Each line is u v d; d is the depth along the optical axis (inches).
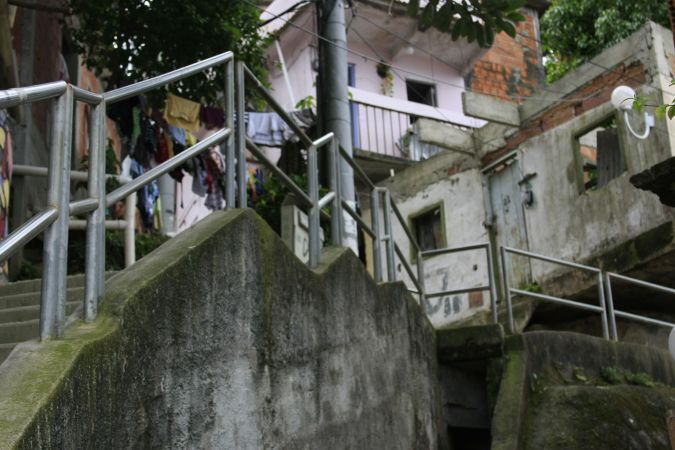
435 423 267.0
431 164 629.9
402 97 713.6
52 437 97.3
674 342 205.8
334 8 344.8
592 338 306.3
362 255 519.8
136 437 118.8
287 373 171.3
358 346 214.1
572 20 703.7
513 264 551.8
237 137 178.4
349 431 199.5
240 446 147.9
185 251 141.0
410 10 241.0
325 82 338.3
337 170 230.7
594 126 504.7
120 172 447.2
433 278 608.7
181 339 135.0
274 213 416.8
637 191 469.7
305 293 186.2
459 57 727.1
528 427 254.4
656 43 470.9
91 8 338.0
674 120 457.7
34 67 357.7
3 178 221.0
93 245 122.5
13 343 153.4
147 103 348.2
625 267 468.4
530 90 741.9
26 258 298.4
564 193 520.4
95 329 116.0
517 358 273.1
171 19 341.7
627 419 259.4
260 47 394.9
